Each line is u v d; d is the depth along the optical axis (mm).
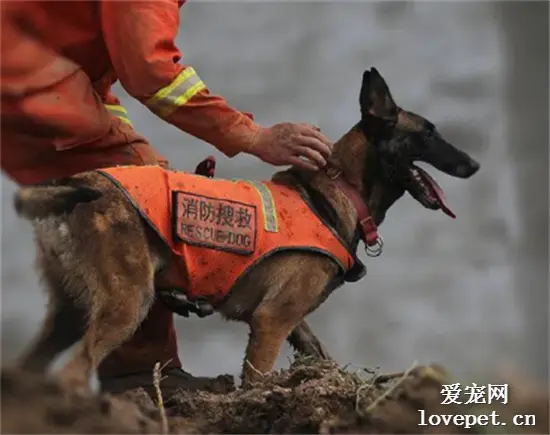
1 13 4750
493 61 14305
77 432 3322
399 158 5516
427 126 5586
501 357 9867
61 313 4605
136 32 4664
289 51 14938
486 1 14531
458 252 12258
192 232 4664
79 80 4840
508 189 12961
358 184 5422
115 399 3684
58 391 3473
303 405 4082
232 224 4801
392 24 14938
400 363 10211
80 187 4324
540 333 10695
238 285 4977
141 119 13164
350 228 5324
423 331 10914
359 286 11523
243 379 5035
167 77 4730
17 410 3305
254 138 4934
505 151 13547
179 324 10586
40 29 4781
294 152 4961
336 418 4004
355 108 14719
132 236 4504
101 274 4438
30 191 4312
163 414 3871
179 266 4680
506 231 12531
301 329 5621
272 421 4188
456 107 14297
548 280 11789
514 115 13844
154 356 5293
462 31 14523
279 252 4969
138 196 4539
